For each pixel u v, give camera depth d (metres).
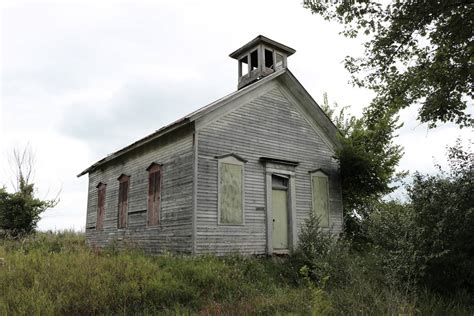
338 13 11.03
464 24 9.95
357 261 10.23
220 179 12.28
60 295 7.20
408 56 11.48
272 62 15.97
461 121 11.31
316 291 7.32
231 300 8.31
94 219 19.06
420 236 8.93
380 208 10.51
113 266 8.98
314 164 15.63
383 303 6.96
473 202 8.84
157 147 14.05
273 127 14.38
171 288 8.30
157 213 13.32
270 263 11.98
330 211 15.67
